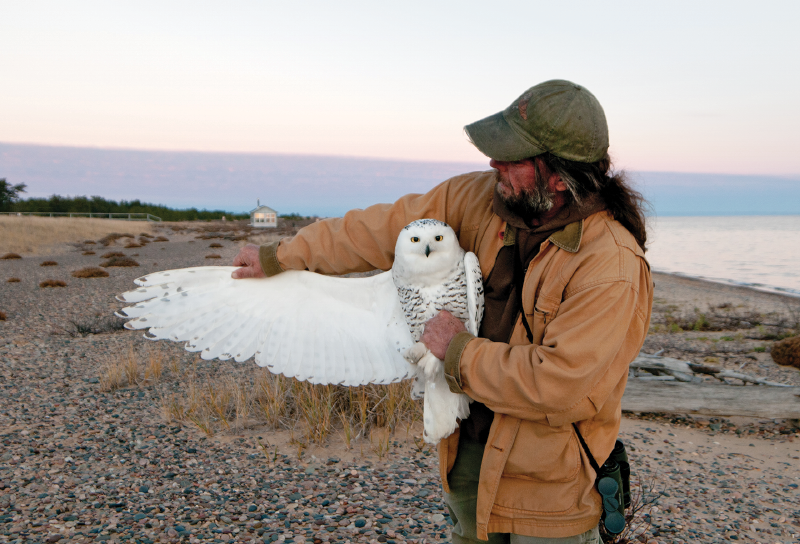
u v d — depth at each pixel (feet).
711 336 35.09
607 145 5.78
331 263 7.61
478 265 6.82
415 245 6.77
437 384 6.52
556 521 5.85
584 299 5.43
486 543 6.82
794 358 27.48
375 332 7.45
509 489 6.06
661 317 43.01
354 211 7.73
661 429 19.57
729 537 12.04
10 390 20.49
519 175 5.91
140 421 17.42
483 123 6.01
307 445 15.70
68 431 16.49
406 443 16.01
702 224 612.29
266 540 10.60
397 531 11.07
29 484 12.91
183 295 7.20
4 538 10.37
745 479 15.56
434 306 7.04
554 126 5.44
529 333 6.09
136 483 13.10
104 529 10.82
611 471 5.97
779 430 19.56
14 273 61.11
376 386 17.92
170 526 11.03
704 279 86.38
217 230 163.94
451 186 7.56
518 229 6.36
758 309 50.29
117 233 128.57
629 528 11.55
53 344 28.53
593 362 5.27
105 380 21.29
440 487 13.29
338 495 12.73
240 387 20.04
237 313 7.37
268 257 7.39
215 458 14.75
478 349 5.80
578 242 5.73
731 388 20.12
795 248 186.29
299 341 7.38
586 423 5.85
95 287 50.98
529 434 5.83
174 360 24.98
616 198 5.93
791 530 12.48
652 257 142.41
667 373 23.16
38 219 137.08
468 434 6.77
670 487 14.74
